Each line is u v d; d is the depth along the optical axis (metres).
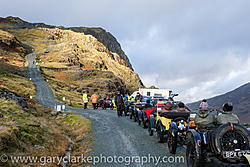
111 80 113.69
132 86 193.38
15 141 6.88
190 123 6.74
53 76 109.38
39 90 49.69
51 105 27.14
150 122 10.07
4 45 174.12
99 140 9.93
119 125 13.73
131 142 9.15
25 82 56.19
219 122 5.27
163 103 10.56
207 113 5.56
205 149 5.01
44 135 9.50
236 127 4.64
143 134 10.62
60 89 63.75
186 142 5.93
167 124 8.01
